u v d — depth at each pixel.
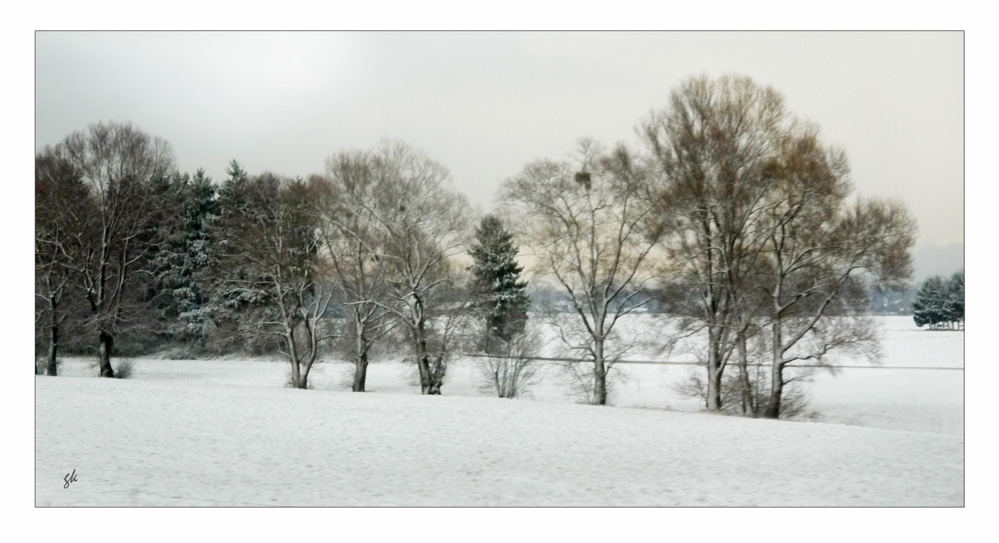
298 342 61.88
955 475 24.27
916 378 61.66
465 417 38.31
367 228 55.19
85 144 59.00
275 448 27.97
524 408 43.12
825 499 21.14
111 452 26.20
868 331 43.12
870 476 24.09
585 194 50.25
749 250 44.09
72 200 58.09
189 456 25.89
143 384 52.22
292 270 57.38
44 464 24.03
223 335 66.62
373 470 24.39
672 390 50.53
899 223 42.28
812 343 44.44
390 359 66.44
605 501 20.80
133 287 70.56
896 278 42.72
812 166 42.19
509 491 21.77
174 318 82.44
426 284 54.47
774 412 43.44
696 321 45.50
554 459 26.73
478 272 60.09
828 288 43.09
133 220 60.91
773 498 21.23
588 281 50.38
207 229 83.19
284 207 57.00
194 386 52.19
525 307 55.38
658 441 30.98
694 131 45.09
